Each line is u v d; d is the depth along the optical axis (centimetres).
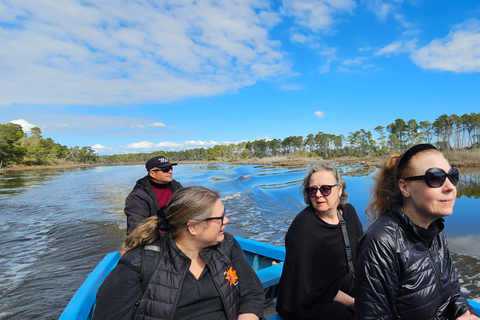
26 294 533
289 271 214
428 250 148
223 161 10088
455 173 136
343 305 223
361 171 2664
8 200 1862
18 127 9569
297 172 3138
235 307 185
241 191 1798
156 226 171
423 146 145
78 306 253
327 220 227
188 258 170
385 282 143
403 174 147
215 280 177
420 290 142
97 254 756
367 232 154
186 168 5609
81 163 12794
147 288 160
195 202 166
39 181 3531
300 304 209
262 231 896
